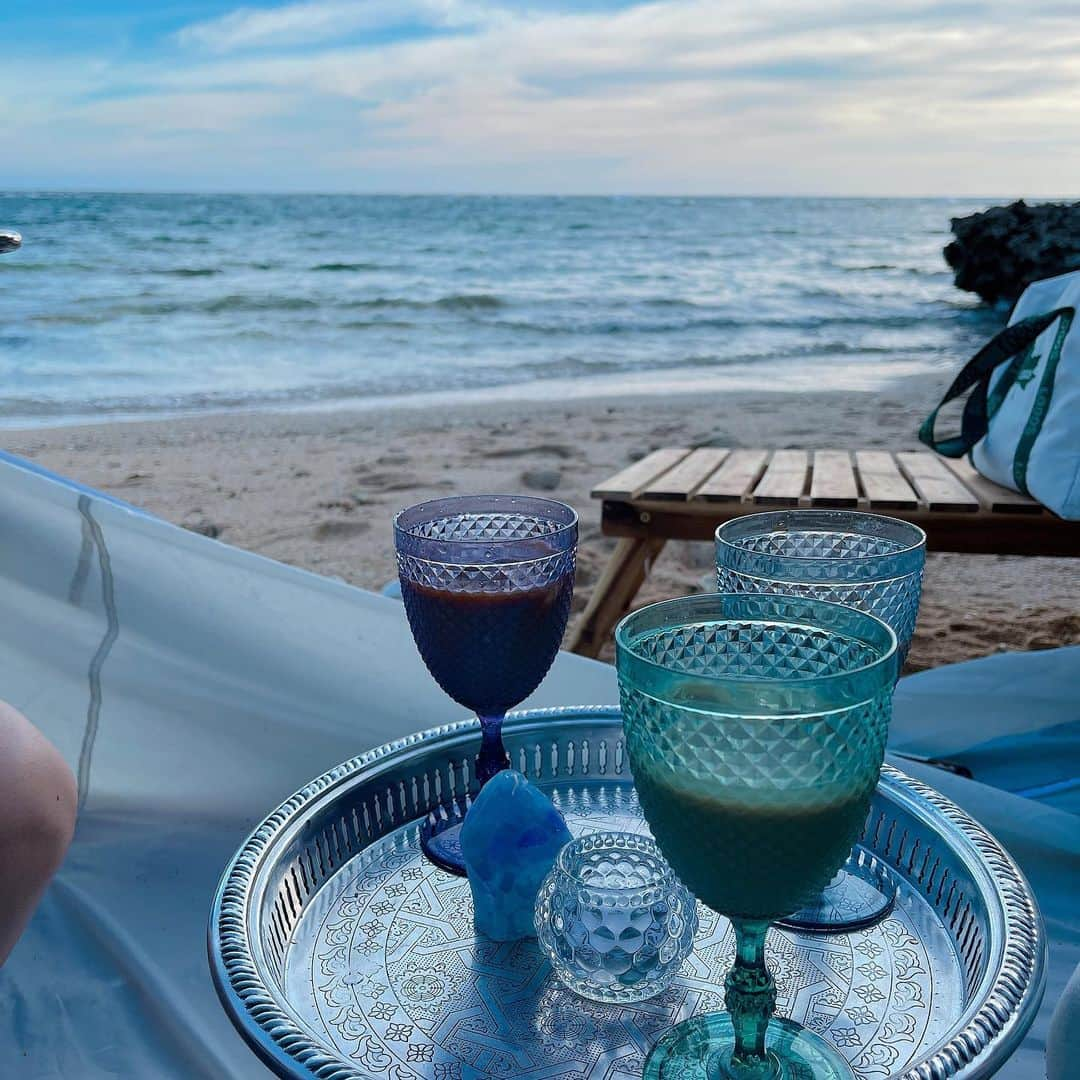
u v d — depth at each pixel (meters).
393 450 5.99
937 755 1.88
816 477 2.55
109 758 1.59
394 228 26.78
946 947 0.83
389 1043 0.72
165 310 11.86
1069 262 12.88
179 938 1.30
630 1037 0.72
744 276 18.28
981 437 2.41
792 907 0.61
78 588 1.60
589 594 3.54
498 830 0.82
